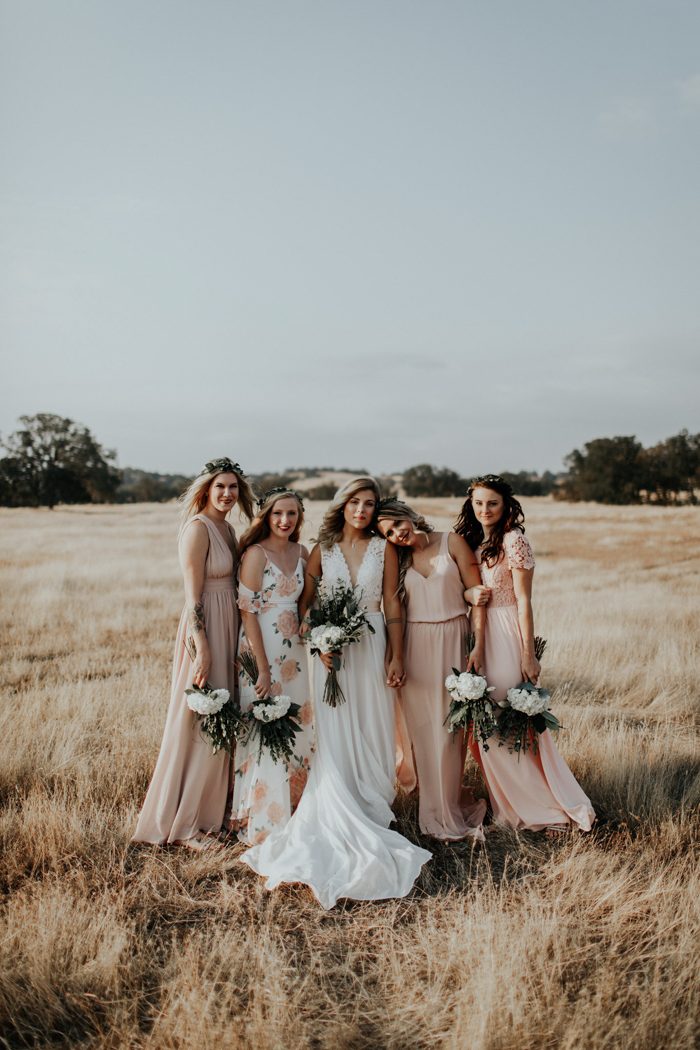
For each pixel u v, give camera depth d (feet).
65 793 14.46
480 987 8.72
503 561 13.78
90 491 273.95
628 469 264.52
